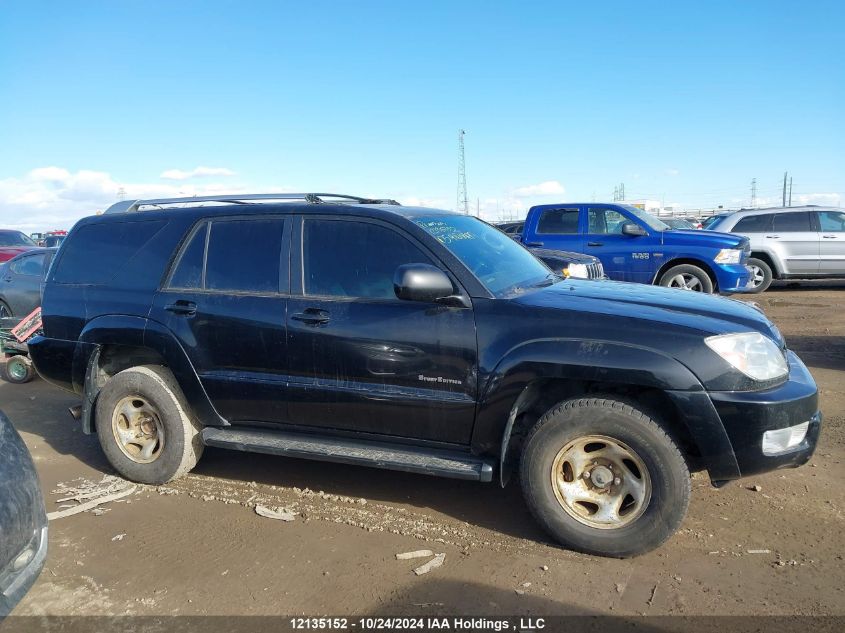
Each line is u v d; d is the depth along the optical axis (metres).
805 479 4.40
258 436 4.34
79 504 4.36
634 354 3.35
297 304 4.08
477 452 3.78
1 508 2.67
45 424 6.29
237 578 3.41
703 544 3.60
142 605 3.19
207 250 4.48
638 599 3.12
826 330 9.54
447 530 3.86
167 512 4.21
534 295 3.83
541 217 12.05
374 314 3.87
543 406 3.84
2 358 9.83
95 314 4.71
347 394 3.95
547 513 3.55
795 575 3.28
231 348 4.25
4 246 15.55
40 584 3.39
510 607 3.09
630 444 3.37
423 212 4.35
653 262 10.99
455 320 3.70
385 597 3.20
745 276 10.70
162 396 4.52
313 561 3.55
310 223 4.22
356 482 4.62
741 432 3.28
